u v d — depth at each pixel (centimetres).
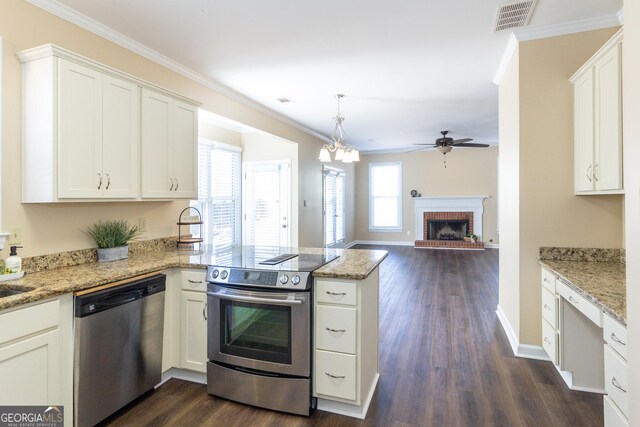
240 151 638
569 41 274
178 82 346
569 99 276
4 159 208
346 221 930
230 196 608
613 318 161
